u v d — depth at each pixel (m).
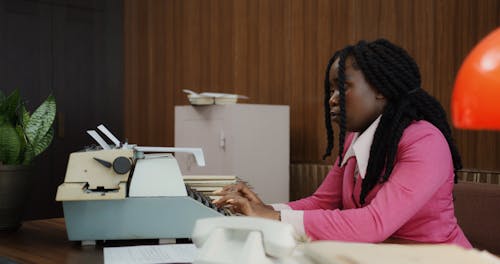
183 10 4.56
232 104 3.11
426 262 0.64
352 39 3.34
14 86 4.88
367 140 1.59
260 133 3.24
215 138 3.22
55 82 5.09
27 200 1.82
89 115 5.26
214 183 1.82
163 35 4.80
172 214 1.53
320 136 3.51
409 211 1.41
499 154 2.65
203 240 0.85
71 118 5.16
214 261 0.81
